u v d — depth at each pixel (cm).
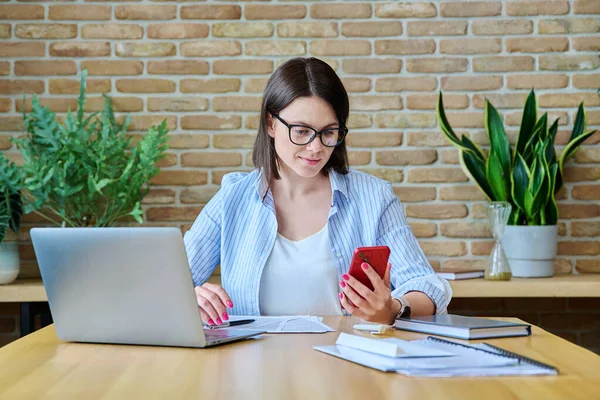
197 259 209
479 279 303
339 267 203
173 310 142
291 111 187
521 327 156
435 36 332
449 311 338
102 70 331
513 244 310
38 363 134
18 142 311
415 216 332
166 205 332
